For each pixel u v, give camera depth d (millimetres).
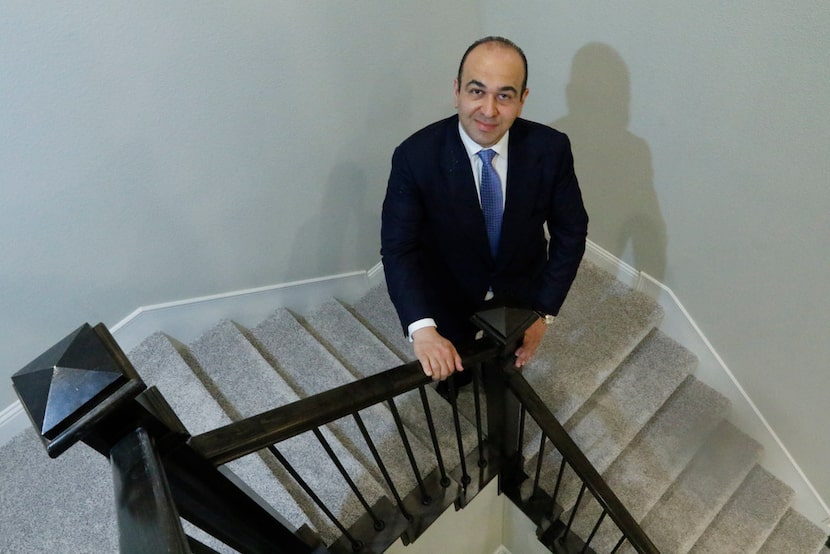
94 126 1598
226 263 2271
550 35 2168
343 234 2625
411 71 2275
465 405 2232
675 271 2365
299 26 1818
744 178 1804
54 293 1855
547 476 2246
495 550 2793
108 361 764
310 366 2377
